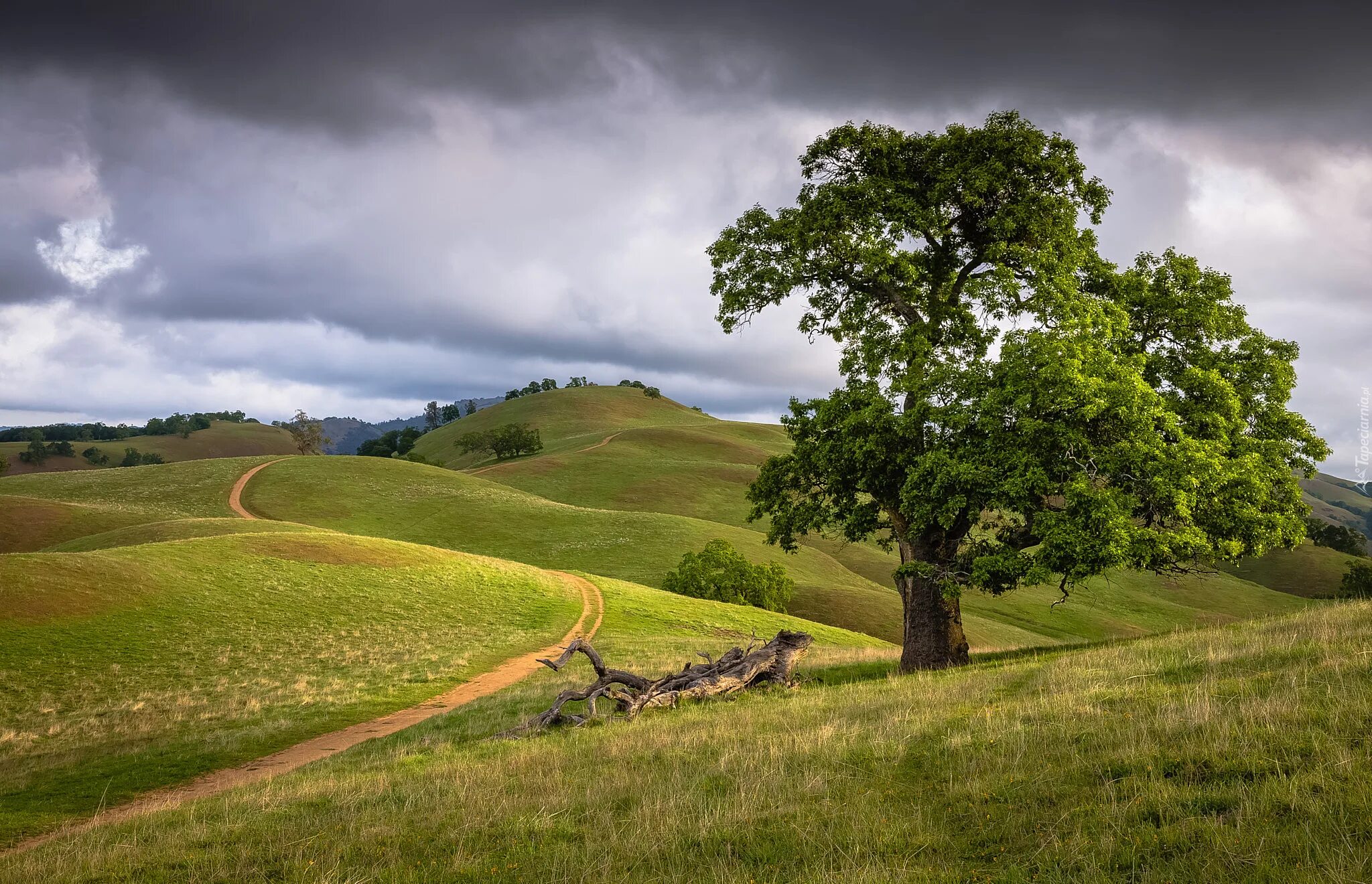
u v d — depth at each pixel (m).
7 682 26.12
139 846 9.91
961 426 20.38
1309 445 21.80
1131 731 8.73
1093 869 5.70
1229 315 22.80
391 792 11.26
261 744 21.36
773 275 24.56
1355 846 5.27
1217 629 18.31
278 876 8.04
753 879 6.52
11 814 15.90
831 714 13.65
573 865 7.24
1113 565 18.56
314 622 38.09
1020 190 22.67
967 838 6.86
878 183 22.72
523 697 24.36
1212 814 6.27
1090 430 19.86
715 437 183.00
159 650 31.22
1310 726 7.85
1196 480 18.31
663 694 18.33
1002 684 14.34
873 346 24.14
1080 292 22.61
